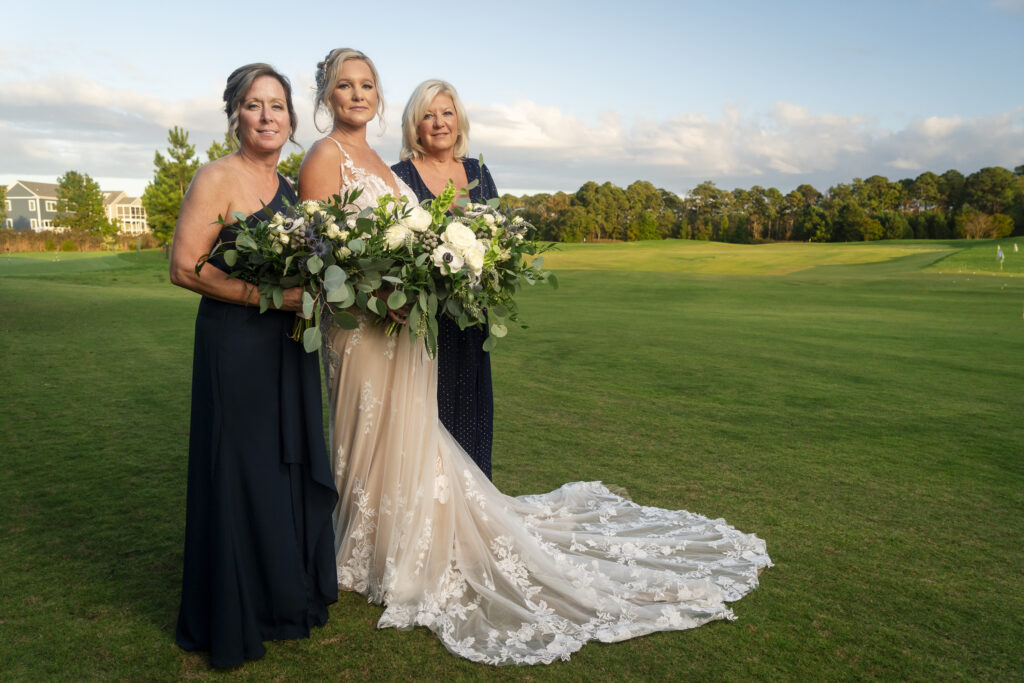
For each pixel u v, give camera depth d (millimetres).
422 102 3459
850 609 2762
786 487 4109
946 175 88000
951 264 27391
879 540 3395
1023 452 4820
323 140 2980
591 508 3689
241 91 2504
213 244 2461
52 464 4148
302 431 2555
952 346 9555
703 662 2408
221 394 2404
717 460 4582
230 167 2514
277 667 2346
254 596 2459
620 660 2422
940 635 2580
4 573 2855
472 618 2682
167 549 3104
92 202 68062
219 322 2436
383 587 2740
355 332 2795
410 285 2594
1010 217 68125
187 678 2264
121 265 26891
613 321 12023
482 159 3441
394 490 2777
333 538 2662
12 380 6398
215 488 2391
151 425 5023
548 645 2490
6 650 2350
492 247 2844
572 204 79562
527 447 4785
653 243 56906
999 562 3174
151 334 9430
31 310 11781
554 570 2951
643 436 5094
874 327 11586
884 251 38625
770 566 3115
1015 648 2504
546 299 16812
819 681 2297
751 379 7176
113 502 3596
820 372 7605
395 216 2662
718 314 13555
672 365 7887
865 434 5223
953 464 4547
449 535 2877
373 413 2797
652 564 3090
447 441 2975
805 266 31781
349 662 2383
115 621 2555
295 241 2387
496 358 8180
